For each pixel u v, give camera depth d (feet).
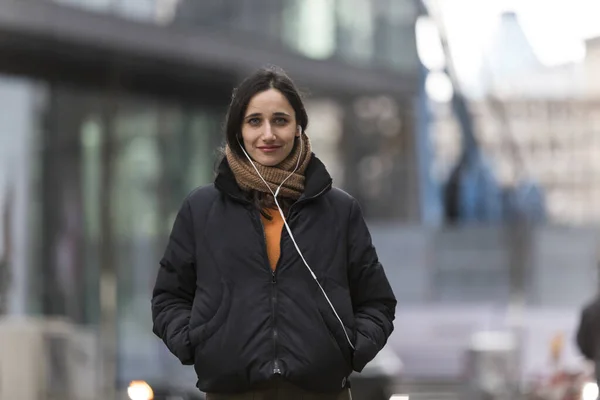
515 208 102.32
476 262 87.92
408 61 99.35
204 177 87.66
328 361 14.05
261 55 86.89
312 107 96.68
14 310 66.74
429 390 72.90
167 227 83.46
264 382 14.06
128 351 72.64
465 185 102.83
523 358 73.20
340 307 14.29
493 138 104.27
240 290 14.16
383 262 90.17
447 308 80.02
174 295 14.87
